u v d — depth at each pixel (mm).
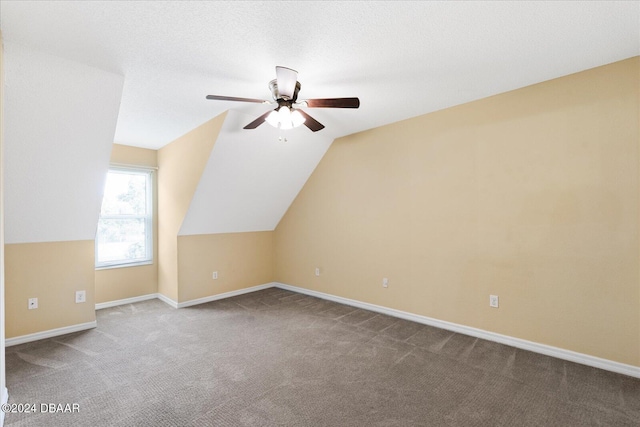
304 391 2137
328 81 2566
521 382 2219
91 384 2225
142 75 2414
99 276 4090
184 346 2875
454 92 2816
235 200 4238
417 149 3418
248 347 2850
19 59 2066
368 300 3951
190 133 3781
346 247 4191
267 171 4133
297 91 2363
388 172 3689
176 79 2488
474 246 3020
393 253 3670
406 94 2848
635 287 2250
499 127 2850
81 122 2559
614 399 2006
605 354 2363
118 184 4332
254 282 5000
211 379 2295
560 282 2551
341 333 3168
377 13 1724
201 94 2775
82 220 3209
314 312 3865
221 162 3615
